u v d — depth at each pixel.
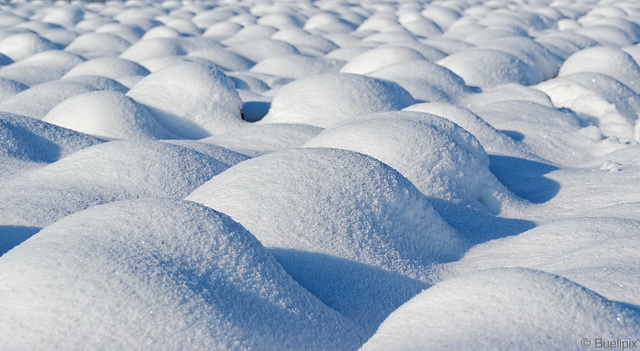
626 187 4.11
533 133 6.45
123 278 2.00
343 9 28.41
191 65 7.99
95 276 1.99
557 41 13.78
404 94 7.99
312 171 3.16
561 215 3.97
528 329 1.77
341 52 14.46
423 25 20.98
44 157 5.21
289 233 2.86
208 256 2.22
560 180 4.75
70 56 13.38
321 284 2.66
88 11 28.42
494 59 10.43
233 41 18.84
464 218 3.77
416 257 3.08
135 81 9.95
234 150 5.40
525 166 5.27
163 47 15.15
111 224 2.27
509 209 4.16
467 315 1.89
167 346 1.88
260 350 2.06
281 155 3.38
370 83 7.46
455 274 3.06
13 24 24.34
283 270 2.44
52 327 1.87
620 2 26.98
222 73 8.03
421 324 1.95
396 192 3.19
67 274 2.00
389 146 3.90
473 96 9.08
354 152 3.37
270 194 3.04
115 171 4.18
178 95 7.66
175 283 2.04
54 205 3.74
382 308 2.65
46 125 5.53
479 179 4.16
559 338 1.72
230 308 2.09
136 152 4.36
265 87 10.59
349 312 2.55
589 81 8.75
